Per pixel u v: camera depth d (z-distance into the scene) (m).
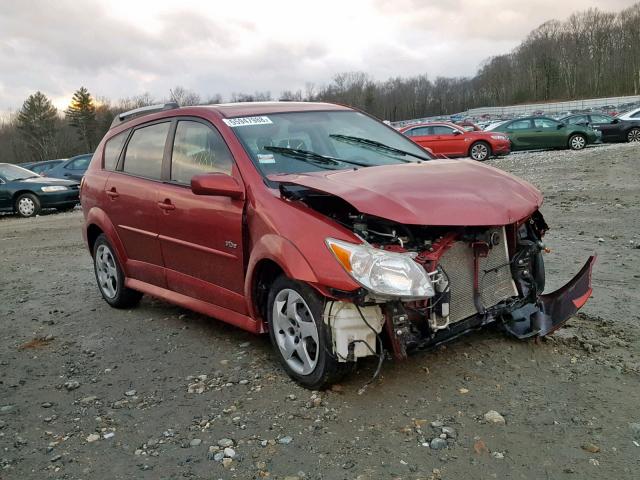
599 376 3.87
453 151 23.77
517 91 110.56
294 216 3.83
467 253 3.87
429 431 3.34
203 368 4.41
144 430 3.61
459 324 3.85
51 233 12.55
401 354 3.54
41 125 92.94
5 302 6.75
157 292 5.31
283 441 3.35
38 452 3.44
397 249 3.56
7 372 4.64
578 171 16.05
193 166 4.81
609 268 6.39
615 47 107.12
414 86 106.94
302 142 4.70
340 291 3.51
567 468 2.96
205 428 3.56
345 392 3.82
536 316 4.38
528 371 3.97
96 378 4.41
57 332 5.52
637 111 26.81
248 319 4.34
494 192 3.80
